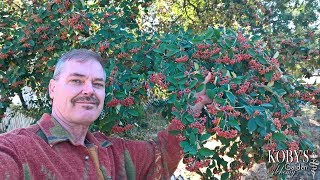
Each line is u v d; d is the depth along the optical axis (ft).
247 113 6.58
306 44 11.59
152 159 6.84
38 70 11.21
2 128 16.98
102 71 6.07
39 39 10.48
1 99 11.12
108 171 5.99
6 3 13.73
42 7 10.78
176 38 7.91
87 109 5.82
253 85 7.17
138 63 8.59
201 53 7.50
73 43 9.98
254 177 12.86
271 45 11.30
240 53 7.49
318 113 18.49
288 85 8.11
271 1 16.71
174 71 7.33
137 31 10.21
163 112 8.84
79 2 9.82
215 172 7.72
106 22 9.61
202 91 6.64
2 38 12.20
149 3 14.08
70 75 5.80
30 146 5.25
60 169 5.36
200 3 18.39
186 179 13.87
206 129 6.73
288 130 7.04
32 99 13.97
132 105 7.57
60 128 5.70
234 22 16.12
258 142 6.86
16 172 4.91
